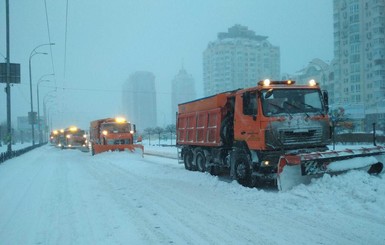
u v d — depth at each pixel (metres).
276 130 11.07
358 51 78.69
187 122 17.45
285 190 10.09
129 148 28.44
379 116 65.75
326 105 11.89
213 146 14.80
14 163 25.53
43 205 10.02
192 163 17.25
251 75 120.25
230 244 6.41
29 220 8.45
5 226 8.00
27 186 13.60
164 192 11.58
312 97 11.76
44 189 12.71
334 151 10.54
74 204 10.03
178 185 12.96
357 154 10.73
